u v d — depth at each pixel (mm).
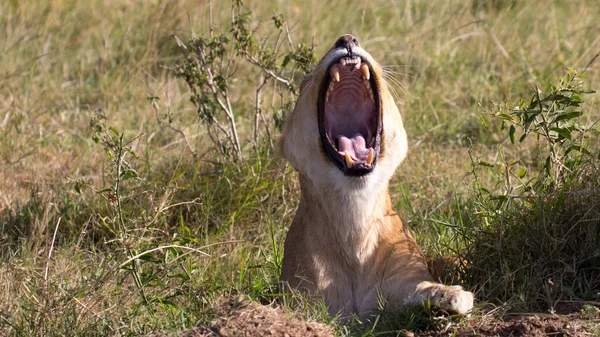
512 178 14266
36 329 10234
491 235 11719
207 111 15539
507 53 21297
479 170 15797
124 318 10547
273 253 12812
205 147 16688
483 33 22359
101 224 13555
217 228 14172
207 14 23219
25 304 10820
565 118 11516
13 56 21812
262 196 14867
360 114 11625
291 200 14812
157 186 14273
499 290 11039
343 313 11117
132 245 11086
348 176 10883
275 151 12031
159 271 11227
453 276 11539
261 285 11562
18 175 16344
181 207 14438
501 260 11438
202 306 10891
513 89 19641
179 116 19125
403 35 22906
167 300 10875
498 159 16219
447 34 22750
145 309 10953
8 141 17656
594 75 19406
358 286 11234
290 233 11664
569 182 11609
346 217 11070
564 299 10680
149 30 22828
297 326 9625
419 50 21766
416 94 19641
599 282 11023
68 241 13789
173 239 11625
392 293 10930
